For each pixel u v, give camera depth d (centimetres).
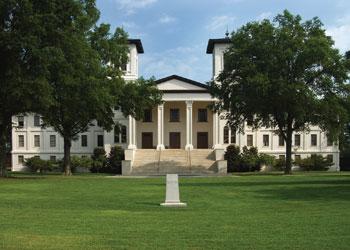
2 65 3472
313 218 1520
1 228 1315
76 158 6431
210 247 1073
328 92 4484
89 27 4009
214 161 6078
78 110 4116
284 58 4303
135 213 1666
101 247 1071
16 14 3412
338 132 4644
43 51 3375
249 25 4594
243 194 2450
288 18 4544
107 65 4672
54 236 1195
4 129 3997
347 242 1126
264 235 1214
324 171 6281
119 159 6284
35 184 3238
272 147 6994
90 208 1838
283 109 4472
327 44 4384
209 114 7062
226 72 4684
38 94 3406
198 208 1842
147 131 7044
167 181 1962
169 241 1137
